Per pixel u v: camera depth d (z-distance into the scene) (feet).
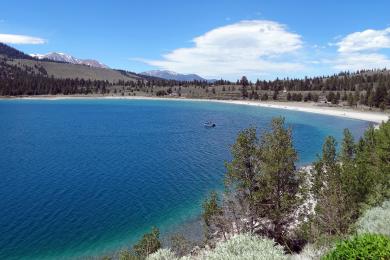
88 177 223.51
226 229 110.73
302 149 329.52
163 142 370.12
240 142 107.04
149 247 106.83
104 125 522.88
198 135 422.82
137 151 317.01
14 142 359.46
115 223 149.59
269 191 104.68
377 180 103.55
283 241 102.17
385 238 39.91
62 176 225.35
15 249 125.70
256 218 108.37
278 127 110.52
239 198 109.91
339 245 41.50
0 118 594.24
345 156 143.43
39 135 414.41
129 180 216.95
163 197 183.21
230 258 54.34
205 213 114.73
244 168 107.45
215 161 272.92
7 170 239.09
